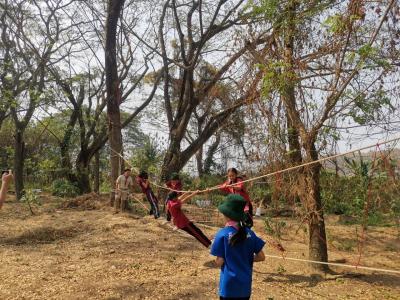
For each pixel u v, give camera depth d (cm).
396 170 695
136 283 701
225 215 433
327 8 781
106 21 1614
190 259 885
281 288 721
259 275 792
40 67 2170
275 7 790
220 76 1694
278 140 805
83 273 759
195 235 929
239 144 920
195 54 1788
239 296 419
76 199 1725
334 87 734
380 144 591
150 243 1015
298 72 764
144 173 1449
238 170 905
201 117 1981
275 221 1190
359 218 1383
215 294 670
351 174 806
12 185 2900
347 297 686
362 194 827
